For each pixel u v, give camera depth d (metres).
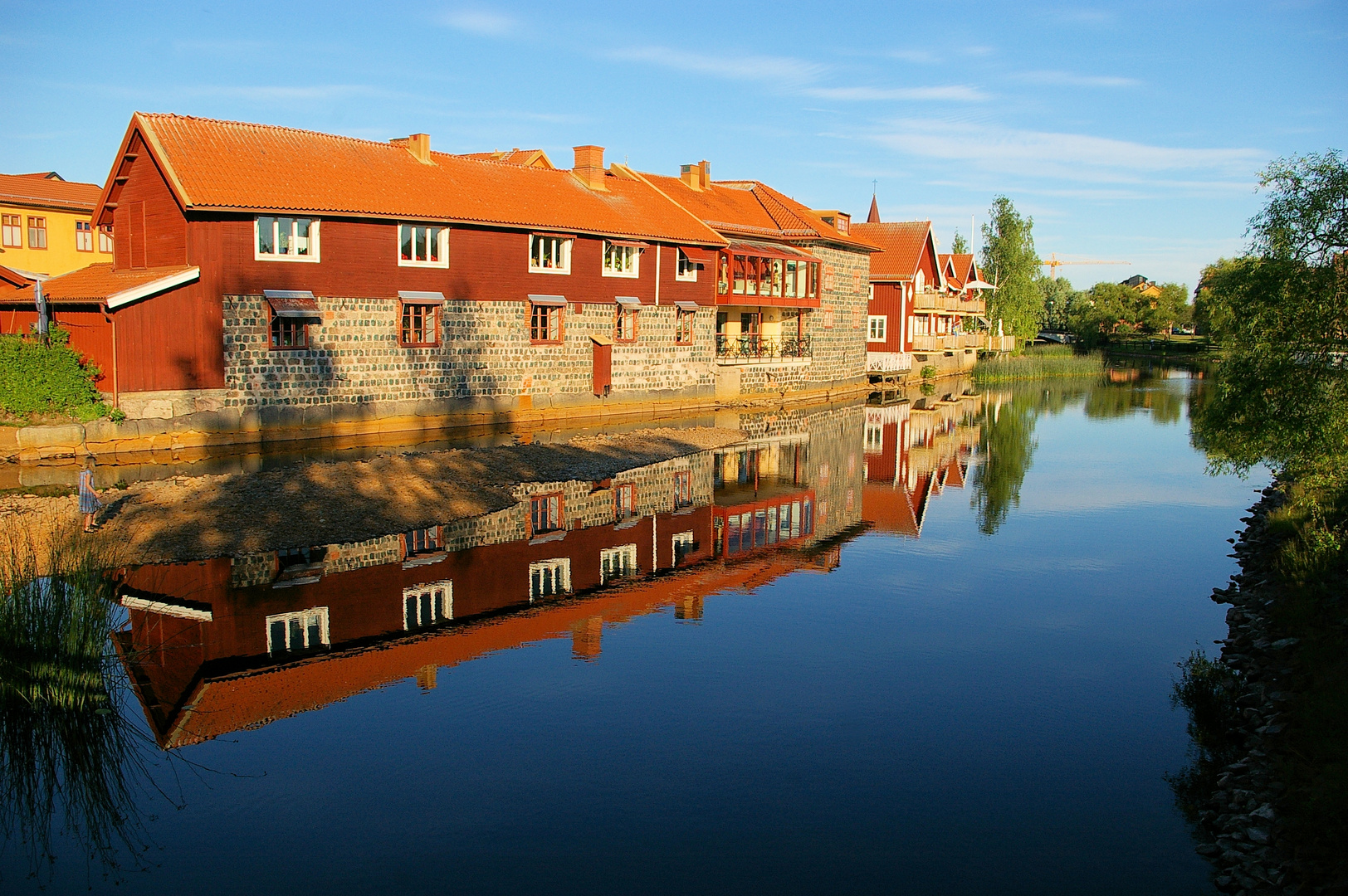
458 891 7.36
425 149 33.97
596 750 9.77
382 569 15.76
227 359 27.20
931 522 21.73
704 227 42.25
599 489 23.34
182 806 8.58
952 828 8.34
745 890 7.39
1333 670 10.11
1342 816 7.57
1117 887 7.47
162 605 13.63
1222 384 16.31
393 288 30.44
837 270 52.56
